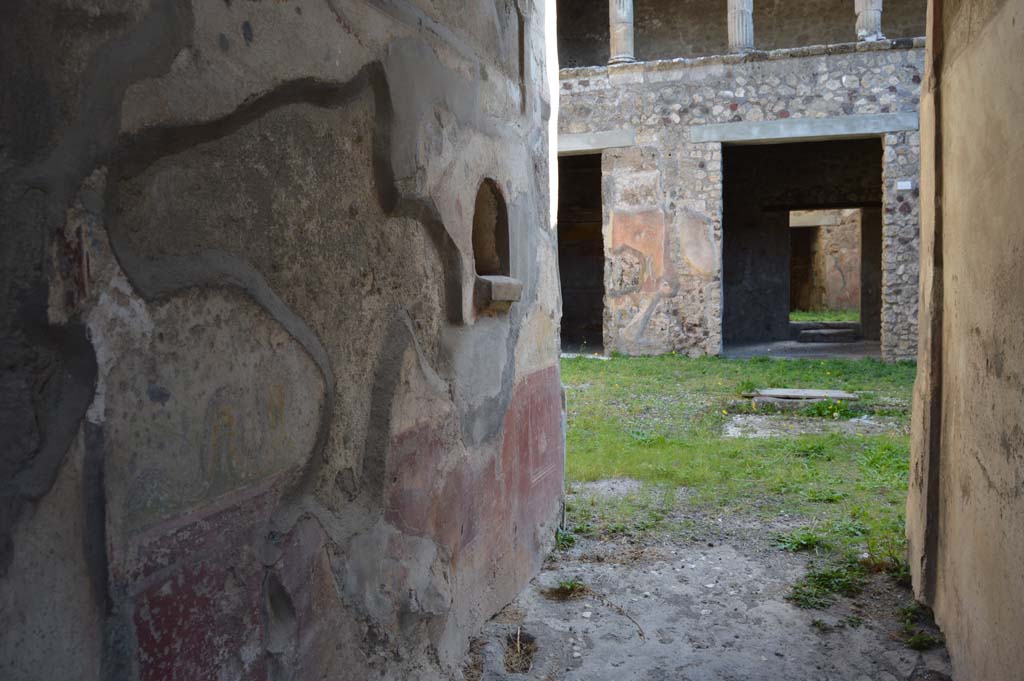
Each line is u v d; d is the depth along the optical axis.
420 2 2.27
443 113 2.40
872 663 2.63
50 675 1.17
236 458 1.56
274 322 1.66
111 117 1.25
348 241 1.93
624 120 12.21
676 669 2.60
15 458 1.12
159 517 1.37
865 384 9.13
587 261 16.42
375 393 2.08
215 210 1.48
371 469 2.06
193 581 1.45
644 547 3.71
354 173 1.95
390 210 2.13
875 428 6.77
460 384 2.58
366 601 2.04
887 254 11.27
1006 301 1.98
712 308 12.06
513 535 3.11
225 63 1.49
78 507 1.22
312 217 1.79
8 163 1.11
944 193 2.81
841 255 23.22
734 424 7.02
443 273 2.47
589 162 15.91
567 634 2.83
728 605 3.08
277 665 1.68
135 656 1.31
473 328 2.68
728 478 4.93
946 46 2.78
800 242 24.27
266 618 1.66
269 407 1.65
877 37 11.36
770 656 2.69
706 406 7.84
